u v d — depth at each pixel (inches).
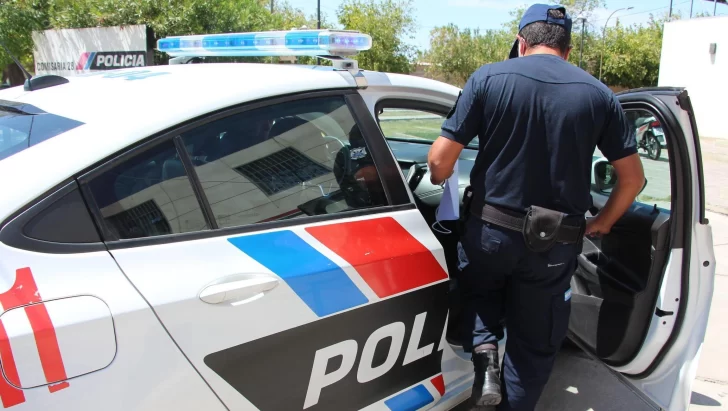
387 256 75.6
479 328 85.5
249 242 64.9
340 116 79.0
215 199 64.7
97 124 61.1
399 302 76.9
